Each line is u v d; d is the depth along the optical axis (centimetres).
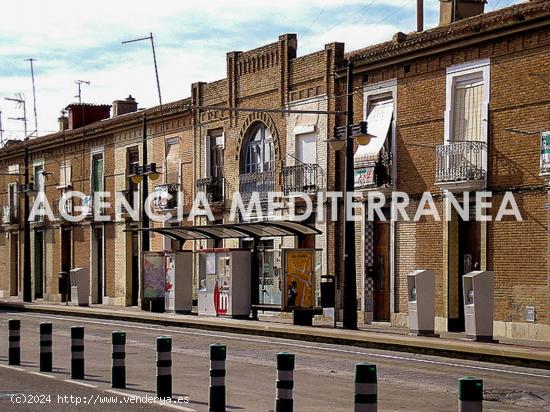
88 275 4834
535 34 2747
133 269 4950
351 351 2416
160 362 1494
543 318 2691
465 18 3241
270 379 1847
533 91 2750
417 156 3161
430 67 3119
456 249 3030
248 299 3419
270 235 3397
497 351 2175
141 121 4816
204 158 4350
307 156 3712
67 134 5500
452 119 3020
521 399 1583
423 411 1449
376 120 3338
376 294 3375
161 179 4672
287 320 3556
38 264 5934
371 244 3388
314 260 3234
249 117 4050
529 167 2752
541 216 2711
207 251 3566
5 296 6328
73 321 3628
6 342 2622
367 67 3375
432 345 2350
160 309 4006
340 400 1568
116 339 1645
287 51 3828
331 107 3572
